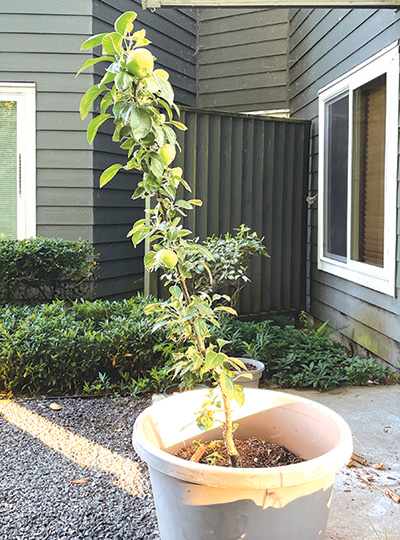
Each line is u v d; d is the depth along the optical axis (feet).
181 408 6.30
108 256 20.43
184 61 24.23
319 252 18.75
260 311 19.51
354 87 15.33
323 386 12.76
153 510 7.78
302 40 20.65
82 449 9.92
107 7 19.83
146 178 4.91
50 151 19.39
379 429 10.19
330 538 6.68
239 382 11.66
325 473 4.83
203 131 18.39
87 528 7.34
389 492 7.78
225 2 13.16
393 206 12.90
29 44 19.08
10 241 18.19
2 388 13.48
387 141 13.25
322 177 18.42
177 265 5.48
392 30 13.00
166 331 13.67
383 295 13.60
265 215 19.60
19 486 8.53
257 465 5.88
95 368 13.42
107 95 4.99
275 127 19.57
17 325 14.57
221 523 4.89
